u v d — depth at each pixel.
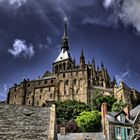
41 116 17.83
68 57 158.50
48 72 150.62
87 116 71.62
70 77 128.88
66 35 171.25
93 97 118.31
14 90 141.38
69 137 40.31
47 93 131.38
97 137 40.50
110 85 146.75
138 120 45.06
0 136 15.67
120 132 42.03
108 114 45.06
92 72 138.62
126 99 114.56
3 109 17.94
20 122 16.98
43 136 16.17
